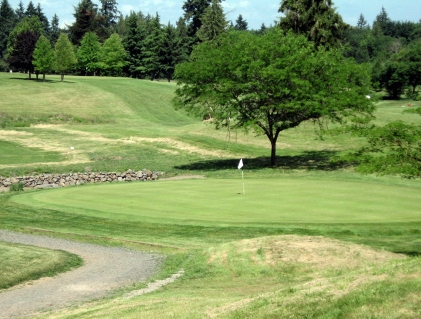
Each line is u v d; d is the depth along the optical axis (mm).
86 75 139625
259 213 22734
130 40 132000
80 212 24719
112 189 31266
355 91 41625
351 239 18719
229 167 44219
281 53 40562
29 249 18391
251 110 41375
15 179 39750
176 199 26812
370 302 8781
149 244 19562
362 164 16656
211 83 40938
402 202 24453
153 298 12797
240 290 13562
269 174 38812
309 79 40406
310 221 20812
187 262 17016
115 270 16516
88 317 11250
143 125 75750
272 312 9312
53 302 13328
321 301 9266
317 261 15562
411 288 8984
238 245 17469
